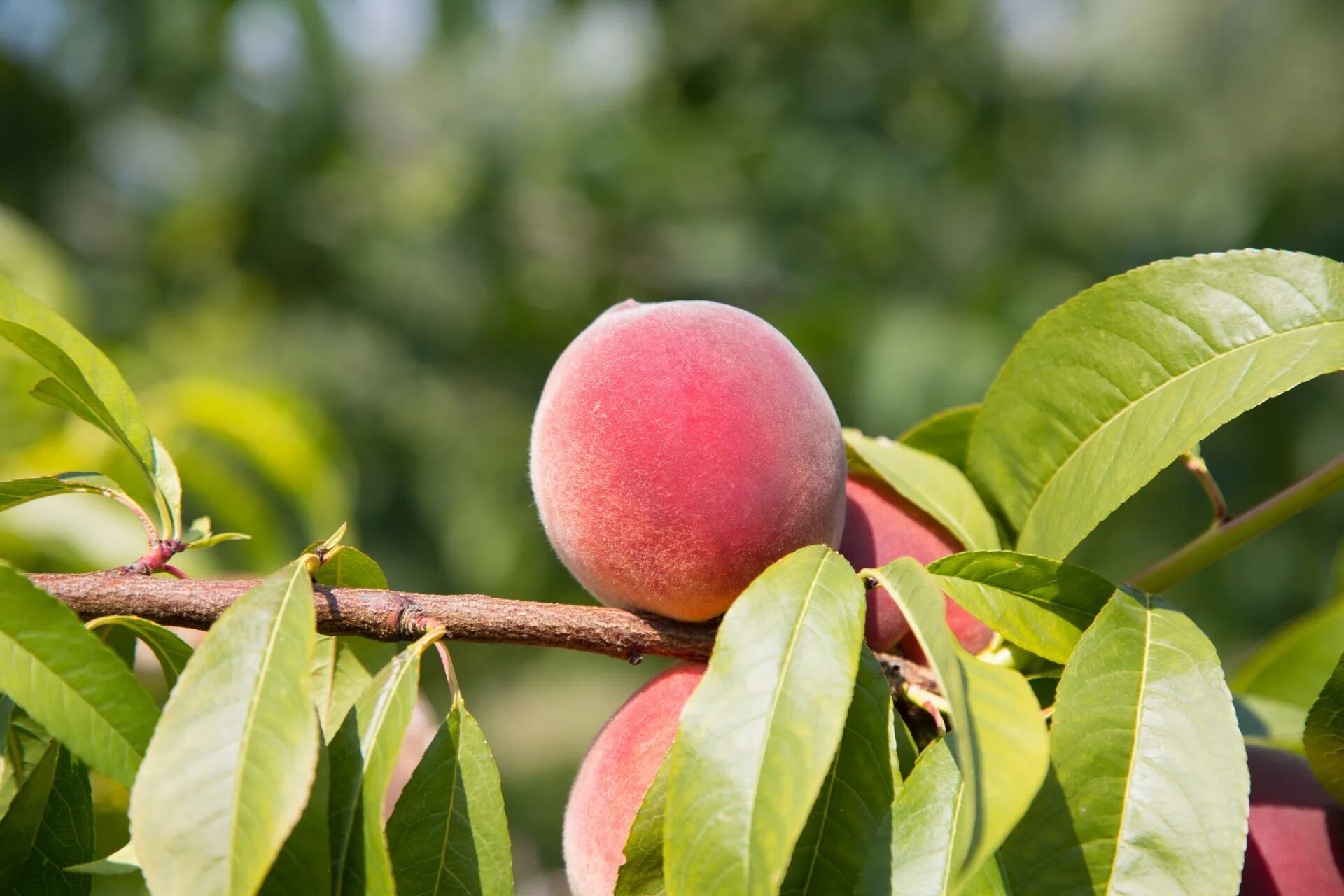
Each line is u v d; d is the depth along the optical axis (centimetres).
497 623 121
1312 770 125
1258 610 501
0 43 498
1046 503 138
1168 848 100
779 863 88
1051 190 595
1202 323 126
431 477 580
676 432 121
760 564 123
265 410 267
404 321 608
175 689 96
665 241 619
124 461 242
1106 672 108
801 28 591
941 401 418
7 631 99
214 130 577
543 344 612
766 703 95
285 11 515
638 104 629
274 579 104
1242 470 485
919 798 102
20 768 131
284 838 90
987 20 584
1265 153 762
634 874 112
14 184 514
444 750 115
